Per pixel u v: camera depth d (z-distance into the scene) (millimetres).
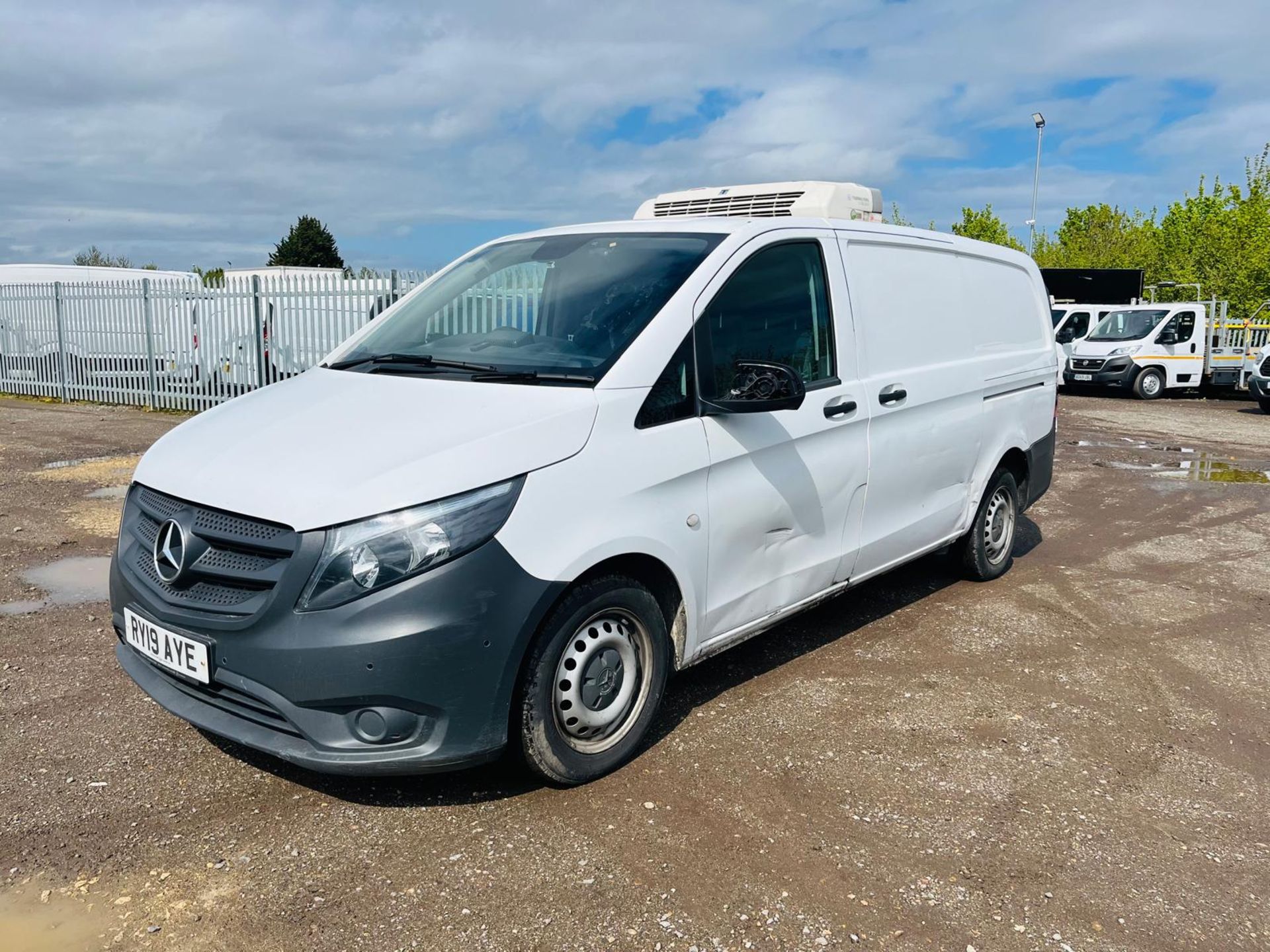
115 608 3510
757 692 4352
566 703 3338
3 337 17953
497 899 2812
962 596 5887
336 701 2885
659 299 3713
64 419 13695
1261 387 17672
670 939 2660
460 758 3031
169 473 3346
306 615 2879
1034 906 2865
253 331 13844
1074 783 3621
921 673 4648
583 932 2680
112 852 3020
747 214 5969
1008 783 3600
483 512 2998
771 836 3180
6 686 4234
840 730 3990
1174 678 4699
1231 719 4254
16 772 3488
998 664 4809
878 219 6117
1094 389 23375
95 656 4605
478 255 4668
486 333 3984
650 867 2984
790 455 4078
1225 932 2777
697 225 4191
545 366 3570
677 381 3619
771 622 4199
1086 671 4758
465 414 3277
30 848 3033
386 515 2906
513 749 3283
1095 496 9391
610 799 3379
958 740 3936
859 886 2928
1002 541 6168
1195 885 3000
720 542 3762
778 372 3602
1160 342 21125
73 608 5305
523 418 3211
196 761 3590
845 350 4445
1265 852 3193
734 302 3908
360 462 3053
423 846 3066
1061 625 5426
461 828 3170
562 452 3205
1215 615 5703
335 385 3785
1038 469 6332
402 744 2984
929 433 5016
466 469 3018
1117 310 22547
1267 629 5461
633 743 3576
